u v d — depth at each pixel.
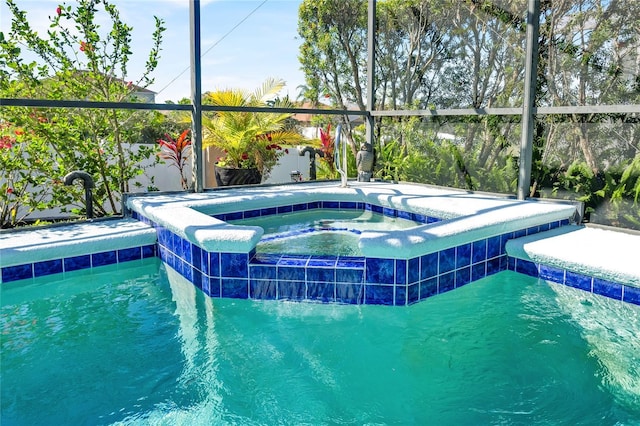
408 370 2.60
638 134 4.34
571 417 2.16
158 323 3.16
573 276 3.53
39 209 5.68
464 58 5.97
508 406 2.26
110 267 4.11
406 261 3.24
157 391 2.38
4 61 5.47
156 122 6.77
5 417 2.16
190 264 3.73
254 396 2.35
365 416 2.19
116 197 6.23
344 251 3.98
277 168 9.66
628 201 4.37
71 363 2.65
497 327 3.09
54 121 5.69
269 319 3.20
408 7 6.62
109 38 6.09
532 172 5.20
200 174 5.58
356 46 9.10
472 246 3.72
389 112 6.61
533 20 4.81
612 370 2.57
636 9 4.30
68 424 2.11
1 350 2.78
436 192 5.70
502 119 5.48
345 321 3.17
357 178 7.01
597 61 4.61
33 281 3.73
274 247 4.13
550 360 2.69
